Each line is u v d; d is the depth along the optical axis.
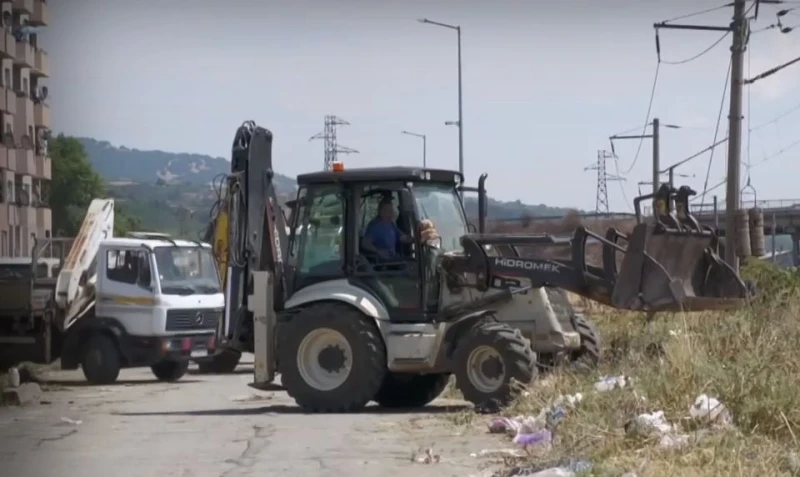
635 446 11.53
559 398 14.44
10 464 12.77
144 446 14.02
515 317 17.17
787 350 14.50
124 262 27.48
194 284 27.95
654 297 16.39
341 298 17.42
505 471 11.27
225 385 26.19
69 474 12.17
